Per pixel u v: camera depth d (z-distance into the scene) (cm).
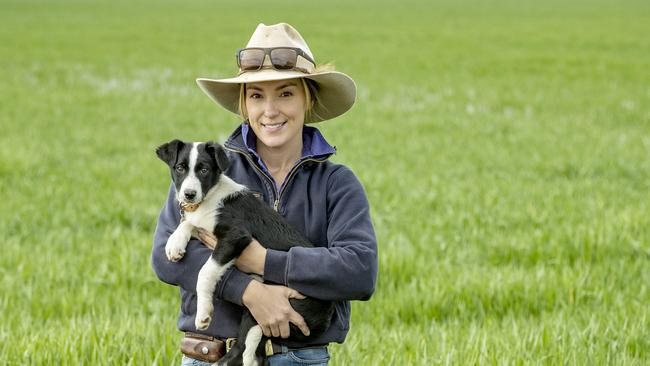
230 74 3831
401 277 1034
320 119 585
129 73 3841
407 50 5266
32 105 2856
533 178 1739
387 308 927
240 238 495
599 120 2648
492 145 2155
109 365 706
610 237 1175
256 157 539
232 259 494
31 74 3719
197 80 560
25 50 4772
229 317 512
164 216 545
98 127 2469
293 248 500
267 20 8106
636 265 1076
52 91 3225
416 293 955
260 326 499
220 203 512
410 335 815
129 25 7225
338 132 2405
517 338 775
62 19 7800
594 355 734
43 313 925
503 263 1117
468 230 1256
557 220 1324
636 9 10344
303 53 540
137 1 12038
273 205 539
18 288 997
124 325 808
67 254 1146
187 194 501
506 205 1425
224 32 6606
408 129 2470
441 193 1541
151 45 5303
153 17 8444
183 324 524
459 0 13188
